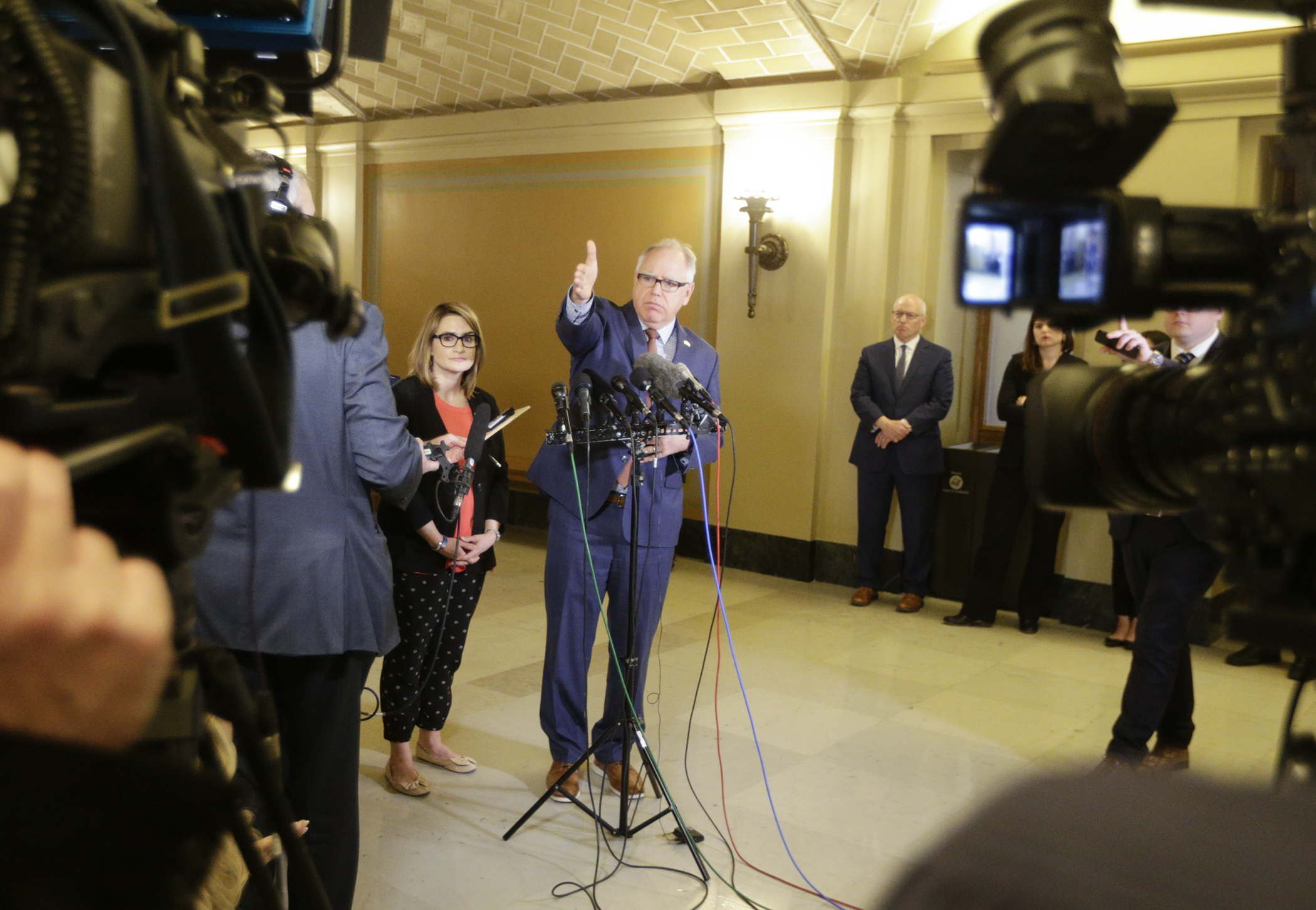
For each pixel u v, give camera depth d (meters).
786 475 6.83
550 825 3.20
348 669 2.15
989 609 5.75
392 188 8.88
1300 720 2.99
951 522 6.08
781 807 3.36
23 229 0.41
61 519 0.36
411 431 3.48
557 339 7.95
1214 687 4.76
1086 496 0.65
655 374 2.94
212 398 0.51
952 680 4.79
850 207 6.57
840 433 6.69
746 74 6.76
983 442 6.74
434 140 8.49
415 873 2.87
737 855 3.03
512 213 8.12
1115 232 0.53
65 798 0.30
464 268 8.45
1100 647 5.42
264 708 0.70
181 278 0.46
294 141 9.17
